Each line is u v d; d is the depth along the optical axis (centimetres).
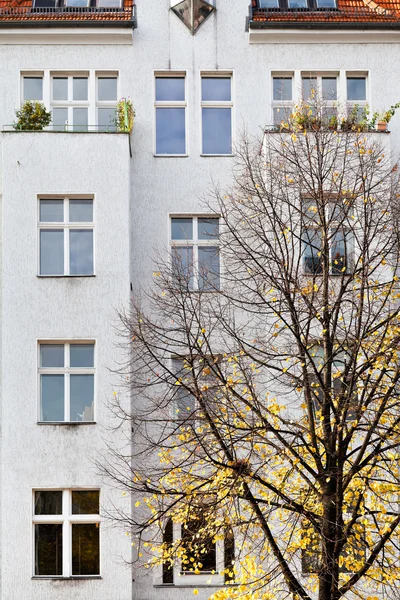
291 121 2133
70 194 2264
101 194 2264
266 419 1739
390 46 2494
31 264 2233
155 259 2352
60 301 2222
